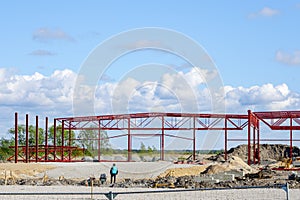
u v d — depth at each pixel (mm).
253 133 90000
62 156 92562
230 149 123375
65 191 39031
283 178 52906
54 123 94500
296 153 126562
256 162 94500
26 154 85438
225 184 44312
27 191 39094
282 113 83188
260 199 31578
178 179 49500
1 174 58938
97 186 44562
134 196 34031
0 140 131750
